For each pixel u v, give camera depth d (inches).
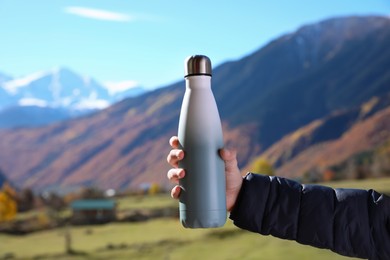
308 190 37.4
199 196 30.8
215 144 31.1
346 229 37.0
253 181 37.1
